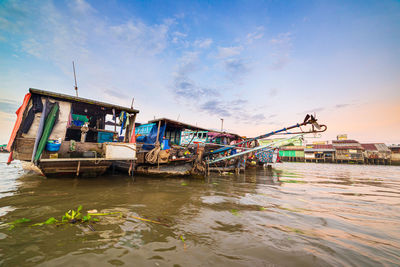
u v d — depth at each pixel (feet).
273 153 79.92
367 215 16.12
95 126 37.32
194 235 11.18
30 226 11.46
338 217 15.43
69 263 7.84
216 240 10.61
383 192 28.07
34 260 7.97
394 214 16.53
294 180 40.29
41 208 15.03
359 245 10.46
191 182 32.17
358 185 35.53
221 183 32.37
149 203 17.69
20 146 23.70
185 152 39.88
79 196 19.21
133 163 34.53
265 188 28.73
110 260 8.18
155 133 42.93
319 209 17.72
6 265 7.52
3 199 17.51
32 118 25.13
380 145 208.64
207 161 44.04
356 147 199.11
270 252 9.39
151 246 9.62
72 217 12.55
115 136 35.04
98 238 10.26
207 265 8.07
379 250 9.92
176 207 16.83
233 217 14.71
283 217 15.07
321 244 10.48
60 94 26.89
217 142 54.90
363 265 8.45
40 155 23.81
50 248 9.02
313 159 221.05
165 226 12.39
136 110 34.99
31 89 24.59
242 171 54.29
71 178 29.73
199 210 16.24
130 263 8.02
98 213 14.19
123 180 30.76
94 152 27.43
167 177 36.27
